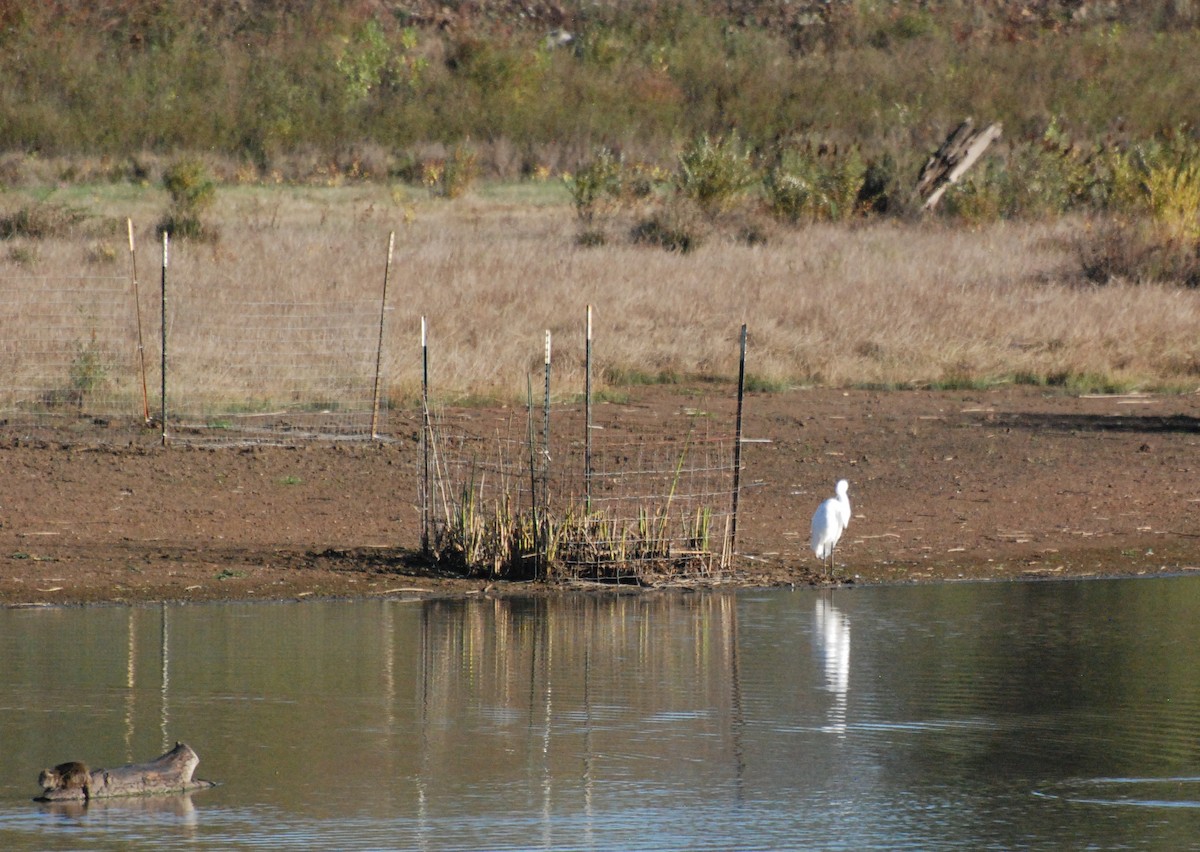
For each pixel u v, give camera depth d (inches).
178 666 369.1
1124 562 502.9
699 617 426.6
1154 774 301.4
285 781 294.4
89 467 620.1
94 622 411.5
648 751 313.4
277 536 524.4
